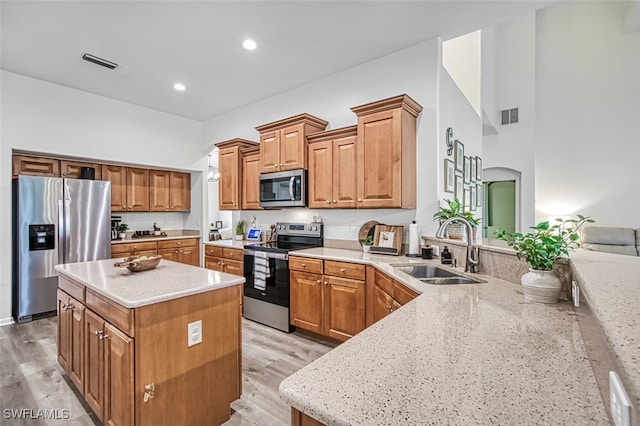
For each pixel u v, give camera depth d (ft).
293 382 2.49
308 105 12.55
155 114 15.44
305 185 11.29
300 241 12.62
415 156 9.77
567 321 3.86
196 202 17.67
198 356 5.71
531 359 2.86
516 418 2.02
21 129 11.60
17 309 11.35
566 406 2.14
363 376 2.57
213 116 16.47
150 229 17.13
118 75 11.75
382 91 10.50
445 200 9.93
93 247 13.08
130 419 4.85
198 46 9.84
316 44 9.75
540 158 16.84
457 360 2.85
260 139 12.49
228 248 12.93
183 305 5.50
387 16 8.39
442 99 9.88
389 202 9.02
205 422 5.80
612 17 15.42
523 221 21.56
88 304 6.15
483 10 8.11
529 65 21.33
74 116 12.87
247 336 10.30
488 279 6.24
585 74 15.92
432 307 4.44
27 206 11.44
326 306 9.53
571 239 4.66
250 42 9.62
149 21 8.55
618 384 1.62
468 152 14.21
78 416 6.28
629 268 3.87
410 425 1.96
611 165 15.44
